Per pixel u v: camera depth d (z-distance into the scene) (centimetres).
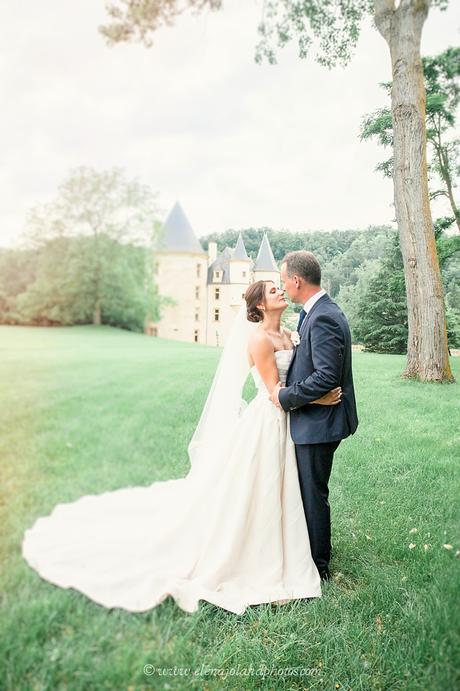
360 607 184
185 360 759
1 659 137
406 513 263
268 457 203
